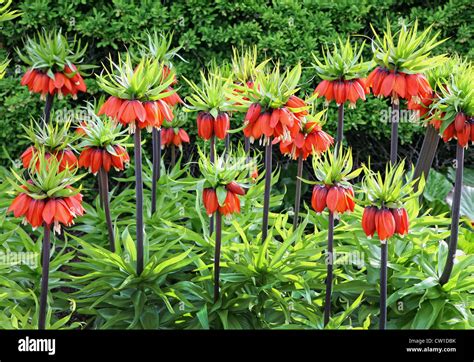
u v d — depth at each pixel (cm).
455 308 226
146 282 224
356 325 232
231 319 225
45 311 208
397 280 230
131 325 220
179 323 231
